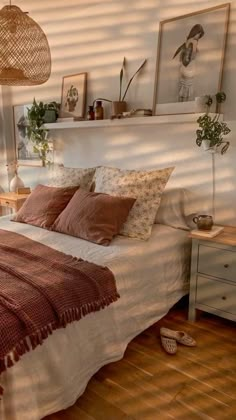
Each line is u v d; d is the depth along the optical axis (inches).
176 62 95.0
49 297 55.2
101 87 116.5
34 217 101.1
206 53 88.6
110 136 116.0
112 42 110.3
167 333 78.6
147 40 101.3
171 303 86.4
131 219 87.9
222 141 88.4
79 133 126.5
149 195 90.0
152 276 79.0
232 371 68.7
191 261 85.1
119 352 67.9
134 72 106.0
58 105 131.3
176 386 64.7
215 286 81.9
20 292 55.2
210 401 61.0
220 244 79.0
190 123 95.0
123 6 105.2
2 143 157.6
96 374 67.8
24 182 156.7
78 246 81.0
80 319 58.6
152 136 104.7
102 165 120.9
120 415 57.8
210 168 93.5
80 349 58.8
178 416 57.7
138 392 63.1
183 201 98.7
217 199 93.7
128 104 109.1
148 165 107.6
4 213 159.6
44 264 67.7
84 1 114.8
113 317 66.5
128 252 76.6
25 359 49.6
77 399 60.8
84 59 119.7
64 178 113.7
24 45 72.3
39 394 52.2
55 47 128.0
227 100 86.8
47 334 52.4
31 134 139.8
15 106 152.3
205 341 79.0
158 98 99.7
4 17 70.4
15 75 74.8
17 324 49.3
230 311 80.5
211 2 86.8
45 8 126.2
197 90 91.4
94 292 61.7
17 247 78.8
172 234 90.7
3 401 47.9
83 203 90.0
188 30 91.6
